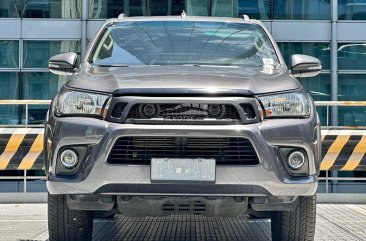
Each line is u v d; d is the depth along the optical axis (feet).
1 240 16.21
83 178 11.10
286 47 39.55
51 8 39.34
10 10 39.29
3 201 24.75
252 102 11.28
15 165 24.29
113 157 11.09
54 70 15.12
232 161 11.08
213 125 11.03
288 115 11.51
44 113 38.29
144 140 11.07
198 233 17.13
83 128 11.19
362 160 24.17
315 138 11.64
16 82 39.22
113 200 11.48
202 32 15.76
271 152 11.10
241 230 17.65
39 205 24.04
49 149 11.59
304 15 39.55
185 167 10.97
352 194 24.56
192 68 13.23
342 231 17.94
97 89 11.59
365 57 39.32
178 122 11.01
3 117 38.24
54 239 13.10
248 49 15.05
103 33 15.79
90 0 39.42
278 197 11.39
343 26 39.40
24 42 39.27
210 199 11.27
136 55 14.64
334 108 38.65
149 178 10.96
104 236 16.61
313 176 11.44
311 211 12.64
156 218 19.74
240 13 39.65
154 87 11.31
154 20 16.39
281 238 13.20
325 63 39.42
